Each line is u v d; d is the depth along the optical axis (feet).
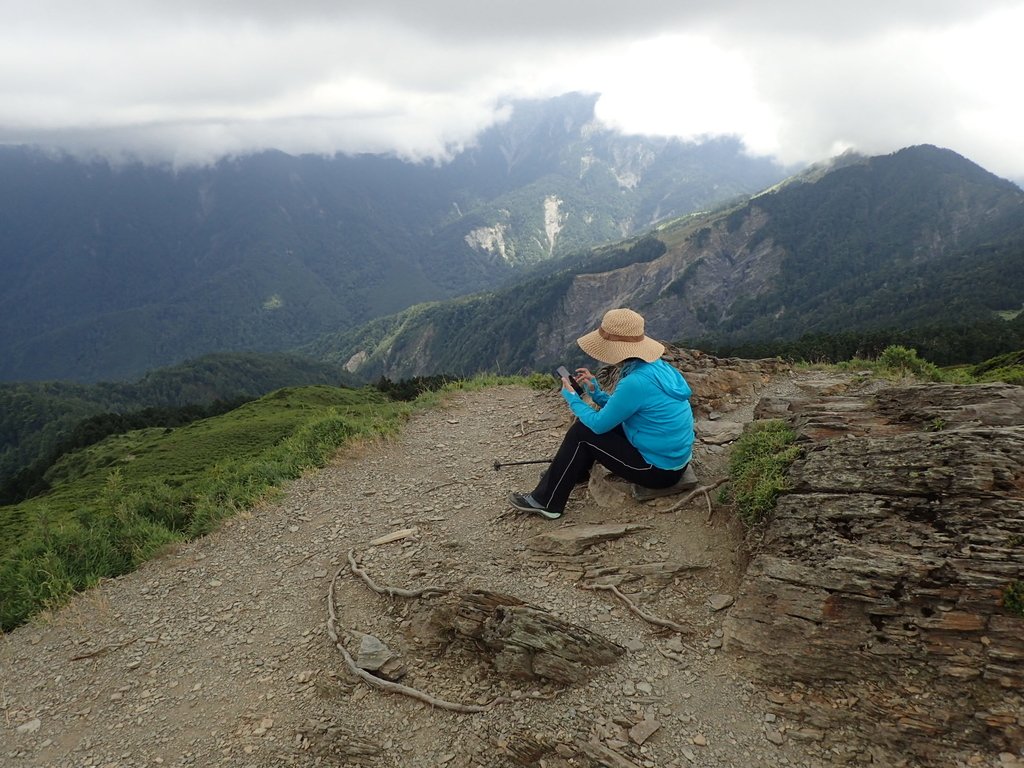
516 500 22.24
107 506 34.01
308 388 217.56
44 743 17.21
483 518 24.12
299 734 15.51
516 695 15.16
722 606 16.57
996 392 17.92
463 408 41.81
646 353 18.48
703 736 13.30
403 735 14.89
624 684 14.85
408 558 22.13
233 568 24.99
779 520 16.37
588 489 23.48
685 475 21.39
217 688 18.06
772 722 13.35
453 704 15.28
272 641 19.62
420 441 35.96
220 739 15.99
